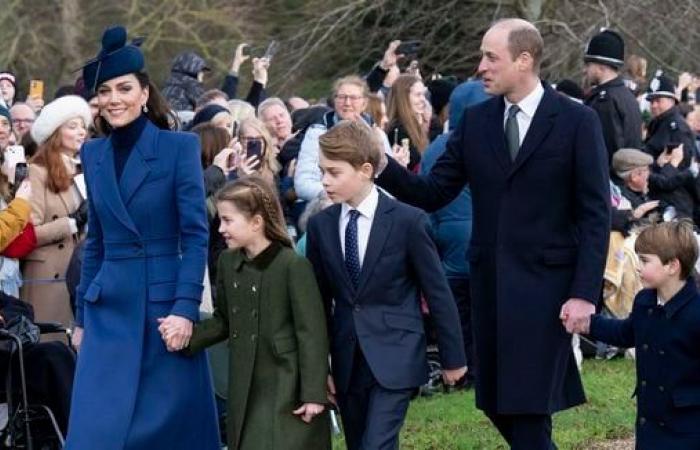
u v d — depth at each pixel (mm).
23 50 33781
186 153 9281
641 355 9211
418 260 9266
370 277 9234
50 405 10359
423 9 35531
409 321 9297
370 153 9234
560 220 9234
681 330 8992
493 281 9336
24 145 13375
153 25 34719
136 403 9156
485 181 9359
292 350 9234
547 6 32969
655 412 9172
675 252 8930
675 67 33062
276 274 9242
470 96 13273
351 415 9391
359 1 34656
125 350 9180
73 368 10414
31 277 12000
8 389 10188
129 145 9312
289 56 35750
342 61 36562
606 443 12078
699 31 33094
